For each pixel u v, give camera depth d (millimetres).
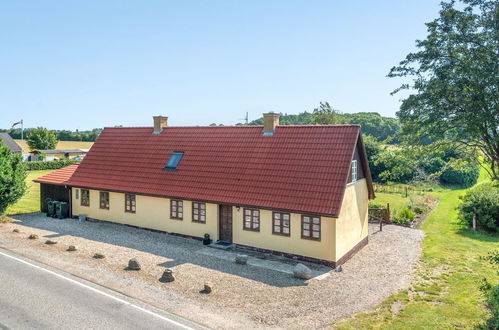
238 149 21734
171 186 21688
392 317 11945
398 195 36750
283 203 17734
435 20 12648
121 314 11625
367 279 15375
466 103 12055
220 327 11000
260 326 11164
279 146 20578
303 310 12344
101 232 22141
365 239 20891
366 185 21141
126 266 16141
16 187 24812
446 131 13719
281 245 18000
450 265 17125
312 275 15711
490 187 26594
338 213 16297
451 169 41562
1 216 24641
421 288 14359
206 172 21406
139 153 25250
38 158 72500
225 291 13734
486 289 10719
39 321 11125
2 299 12547
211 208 20125
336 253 16719
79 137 134125
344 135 19172
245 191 19219
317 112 50375
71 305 12195
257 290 13930
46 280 14266
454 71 12211
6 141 70562
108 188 23656
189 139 24219
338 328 11188
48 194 27594
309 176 18312
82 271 15312
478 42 11969
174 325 11008
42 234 21453
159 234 21891
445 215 28719
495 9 11703
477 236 22453
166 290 13609
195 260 17281
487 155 14016
